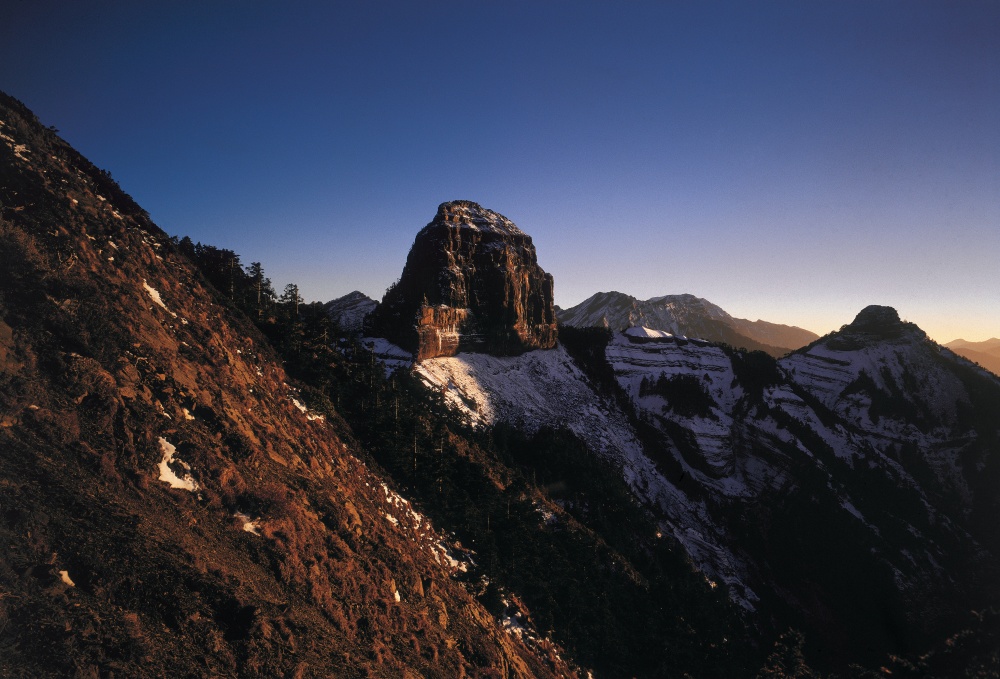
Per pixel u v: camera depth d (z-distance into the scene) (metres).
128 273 42.97
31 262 33.50
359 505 44.34
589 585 64.06
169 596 21.98
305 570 30.33
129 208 54.12
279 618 25.14
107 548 22.12
